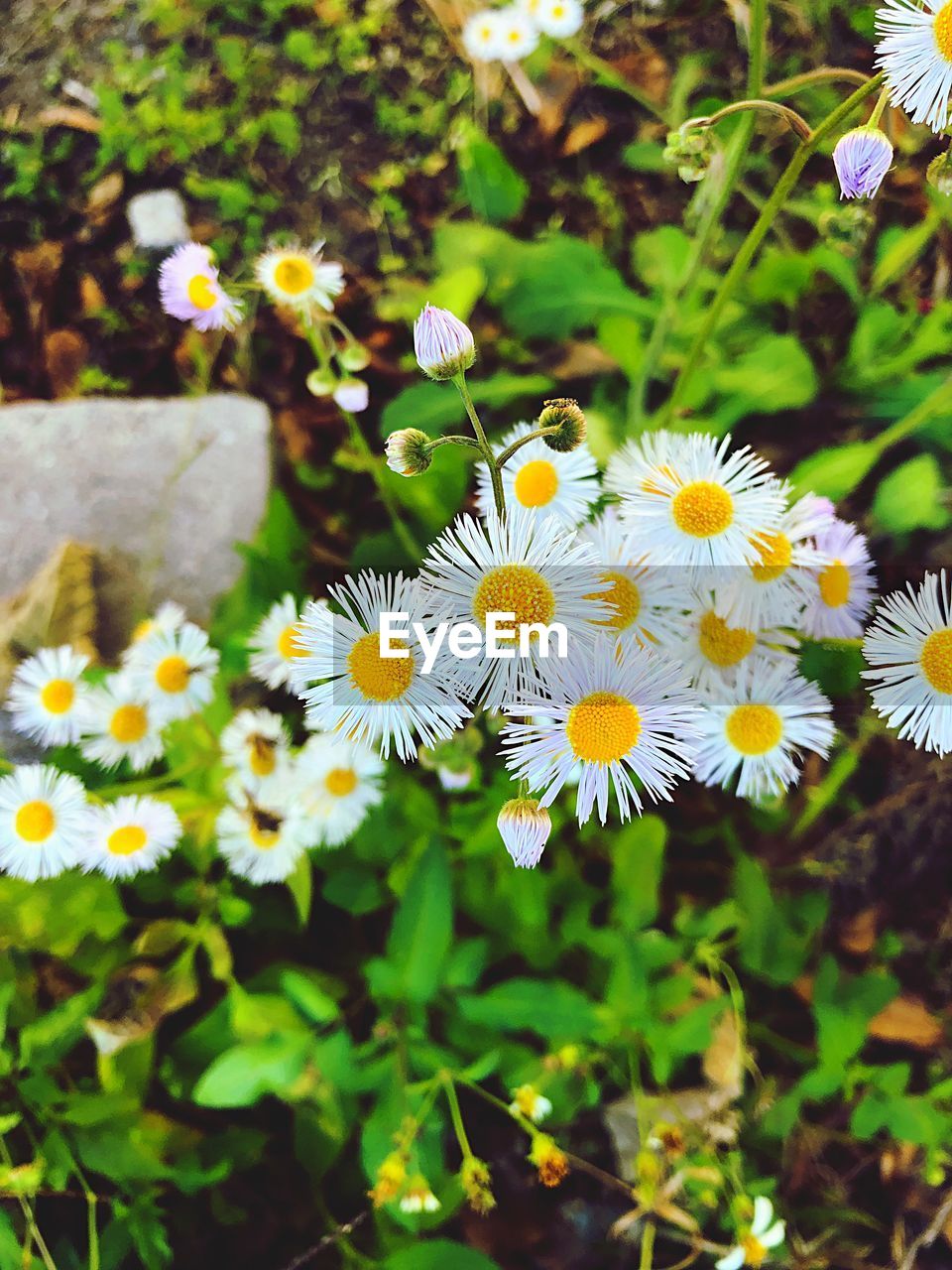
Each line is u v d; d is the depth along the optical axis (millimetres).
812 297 234
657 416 200
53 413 232
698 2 257
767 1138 189
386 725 130
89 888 184
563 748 128
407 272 250
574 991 170
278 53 261
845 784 213
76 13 265
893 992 183
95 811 176
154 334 246
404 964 169
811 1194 191
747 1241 166
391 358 244
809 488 201
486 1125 196
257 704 214
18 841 173
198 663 183
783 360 216
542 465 151
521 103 257
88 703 182
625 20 260
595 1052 177
